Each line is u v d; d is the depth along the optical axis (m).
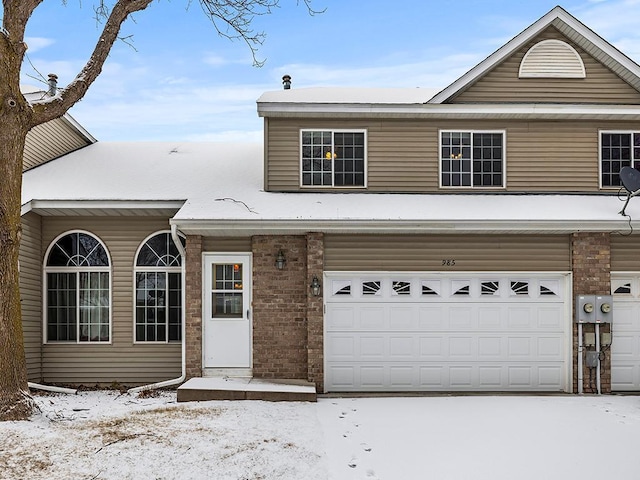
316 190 13.23
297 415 9.66
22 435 7.93
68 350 13.13
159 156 15.87
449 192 13.27
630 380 12.37
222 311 12.42
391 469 7.23
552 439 8.48
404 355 12.34
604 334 12.13
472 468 7.29
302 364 12.27
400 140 13.30
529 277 12.45
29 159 14.45
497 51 13.08
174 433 8.25
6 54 9.04
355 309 12.36
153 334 13.22
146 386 12.44
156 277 13.30
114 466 7.03
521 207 12.39
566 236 12.45
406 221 11.73
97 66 9.99
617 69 13.31
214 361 12.27
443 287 12.44
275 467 7.20
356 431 8.79
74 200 12.46
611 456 7.74
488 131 13.34
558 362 12.37
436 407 10.56
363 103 13.02
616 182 13.34
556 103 13.29
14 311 9.00
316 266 12.13
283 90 14.80
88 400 11.31
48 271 13.20
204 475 6.91
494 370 12.38
